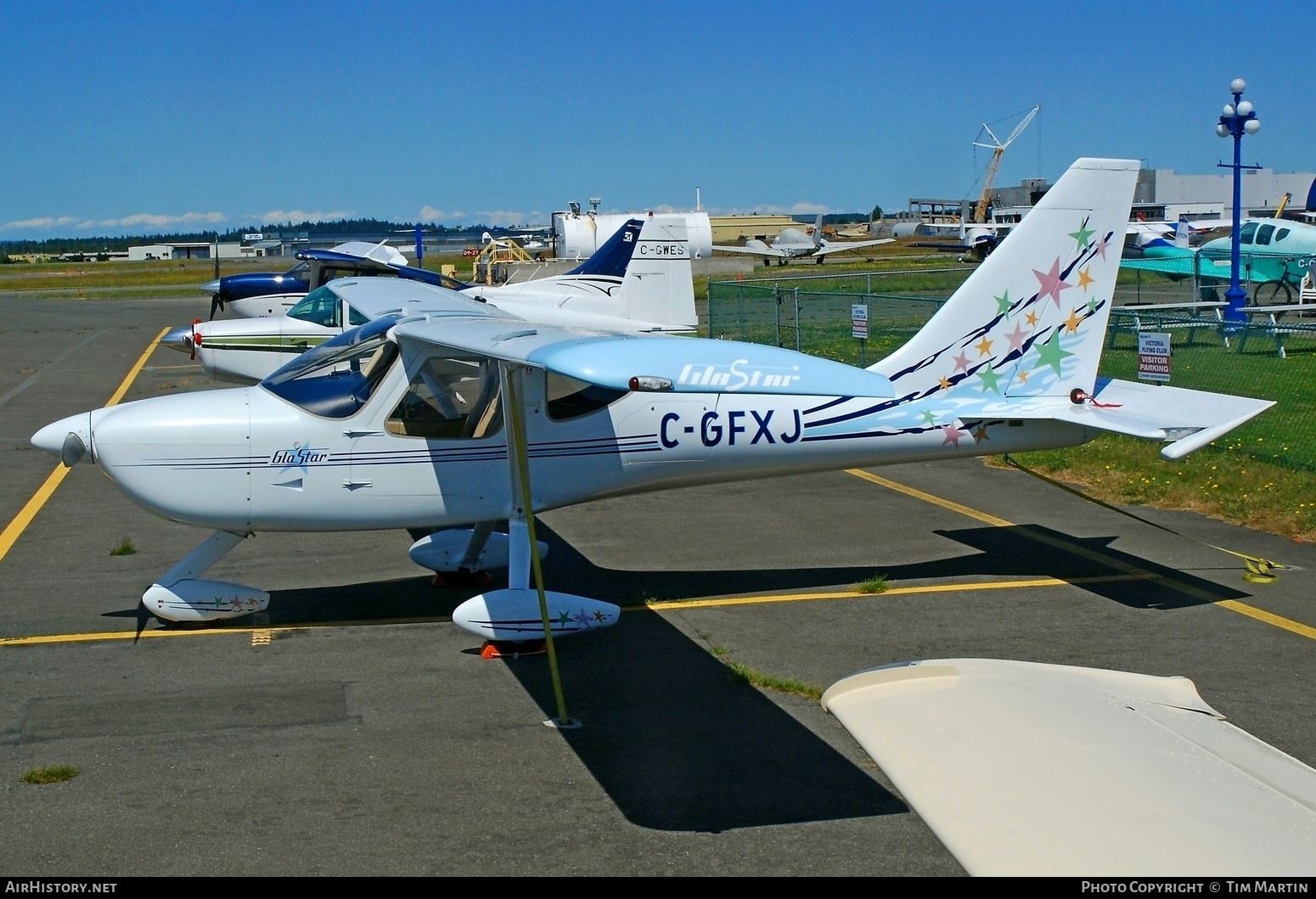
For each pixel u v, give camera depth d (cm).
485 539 756
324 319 1325
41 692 574
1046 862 227
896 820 447
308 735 525
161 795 463
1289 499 974
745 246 6300
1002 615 707
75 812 447
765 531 929
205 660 626
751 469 735
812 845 426
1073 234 742
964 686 321
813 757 505
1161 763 273
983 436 749
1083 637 666
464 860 414
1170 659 629
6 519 960
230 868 405
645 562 838
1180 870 224
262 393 682
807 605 732
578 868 409
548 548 811
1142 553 853
